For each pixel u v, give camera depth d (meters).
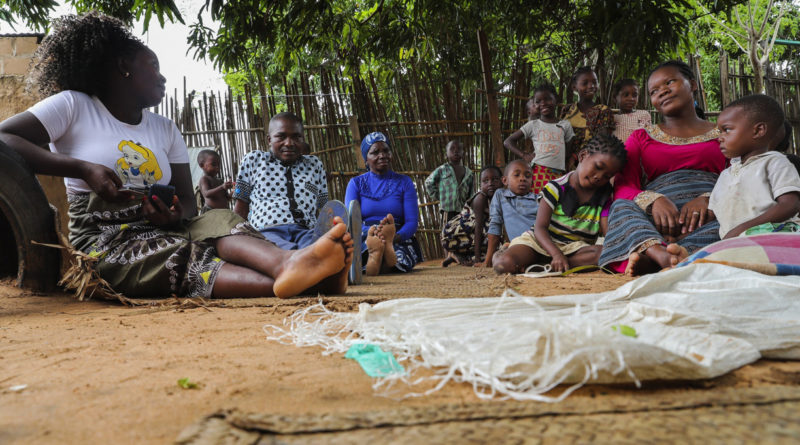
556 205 4.57
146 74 3.54
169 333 2.09
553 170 6.74
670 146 4.26
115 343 1.90
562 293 3.04
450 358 1.34
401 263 5.79
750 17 12.67
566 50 9.80
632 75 7.94
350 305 2.70
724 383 1.25
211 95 9.11
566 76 9.31
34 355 1.73
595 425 0.96
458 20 8.28
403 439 0.92
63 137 3.43
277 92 12.90
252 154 4.90
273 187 4.76
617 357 1.18
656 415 1.00
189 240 3.33
